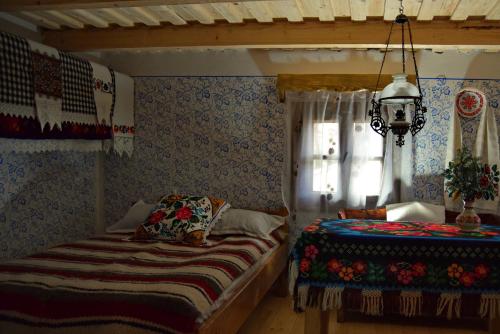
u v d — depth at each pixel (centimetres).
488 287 264
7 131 307
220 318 245
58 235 421
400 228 307
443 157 420
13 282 249
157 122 469
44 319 229
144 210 418
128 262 295
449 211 405
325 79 429
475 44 364
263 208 449
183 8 351
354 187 424
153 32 406
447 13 348
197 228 367
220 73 455
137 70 471
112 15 371
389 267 271
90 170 463
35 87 327
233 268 289
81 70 378
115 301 227
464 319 361
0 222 360
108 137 421
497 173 316
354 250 274
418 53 421
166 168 468
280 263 413
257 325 346
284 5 332
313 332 288
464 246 265
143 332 218
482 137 411
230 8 343
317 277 276
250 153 452
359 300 273
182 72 462
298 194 439
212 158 459
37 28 415
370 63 427
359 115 426
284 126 443
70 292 235
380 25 372
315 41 380
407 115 415
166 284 242
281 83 434
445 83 418
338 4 334
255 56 448
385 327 344
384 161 421
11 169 369
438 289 267
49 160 408
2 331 232
